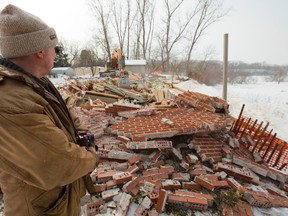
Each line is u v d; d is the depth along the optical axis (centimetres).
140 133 332
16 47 110
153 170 286
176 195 241
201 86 1517
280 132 663
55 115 121
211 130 350
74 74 3484
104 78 1336
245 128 454
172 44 3078
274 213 240
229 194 252
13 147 97
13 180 116
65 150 106
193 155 318
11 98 96
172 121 387
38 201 120
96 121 424
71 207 138
